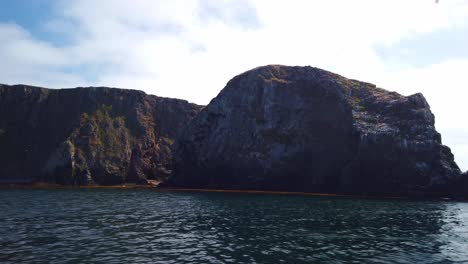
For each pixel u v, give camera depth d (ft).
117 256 86.53
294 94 397.60
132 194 293.84
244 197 273.95
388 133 321.73
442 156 315.58
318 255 90.89
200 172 409.69
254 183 365.40
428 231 128.88
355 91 391.24
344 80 405.18
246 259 86.22
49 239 103.30
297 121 379.96
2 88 563.48
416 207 216.13
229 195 294.87
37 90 572.51
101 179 445.37
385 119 344.90
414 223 147.95
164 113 571.69
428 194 298.56
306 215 166.30
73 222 135.54
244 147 388.37
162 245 99.25
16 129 537.24
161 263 81.46
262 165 366.22
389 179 311.27
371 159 320.29
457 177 298.15
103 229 122.01
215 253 91.40
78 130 489.26
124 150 486.38
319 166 352.90
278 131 380.99
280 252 93.25
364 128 335.47
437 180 299.99
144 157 500.33
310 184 349.61
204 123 428.56
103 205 199.41
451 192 295.89
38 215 152.66
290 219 152.25
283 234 117.50
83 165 442.50
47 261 80.64
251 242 104.73
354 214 172.96
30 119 547.90
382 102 364.38
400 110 345.72
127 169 472.85
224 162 393.70
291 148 366.84
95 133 490.49
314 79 401.90
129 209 182.29
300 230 125.49
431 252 96.27
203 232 119.75
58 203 205.87
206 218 153.28
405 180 307.78
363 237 114.83
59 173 433.48
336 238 112.37
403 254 93.66
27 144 522.06
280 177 360.48
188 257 87.10
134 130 526.16
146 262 82.02
